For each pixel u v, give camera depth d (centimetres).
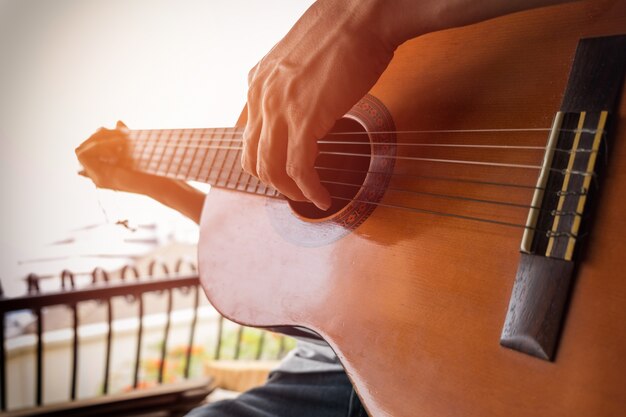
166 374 361
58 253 314
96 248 319
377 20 87
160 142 148
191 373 366
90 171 161
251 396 131
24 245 309
